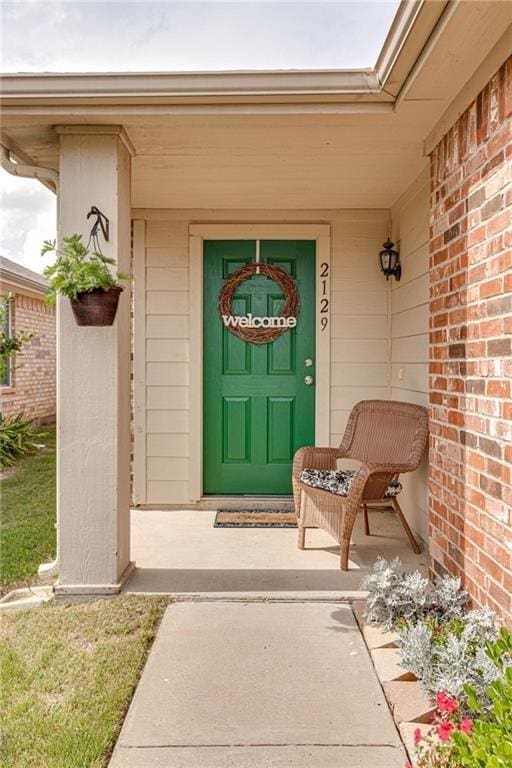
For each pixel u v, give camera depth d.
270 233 4.57
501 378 2.16
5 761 1.74
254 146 3.13
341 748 1.81
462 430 2.58
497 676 1.82
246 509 4.57
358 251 4.60
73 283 2.59
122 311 2.91
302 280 4.67
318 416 4.62
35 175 2.95
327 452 3.87
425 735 1.81
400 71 2.38
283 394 4.69
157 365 4.62
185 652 2.36
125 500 3.01
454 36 2.09
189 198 4.25
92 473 2.85
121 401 2.91
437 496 2.95
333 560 3.41
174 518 4.34
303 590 2.94
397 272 4.27
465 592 2.46
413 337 3.91
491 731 1.34
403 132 2.93
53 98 2.55
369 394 4.63
